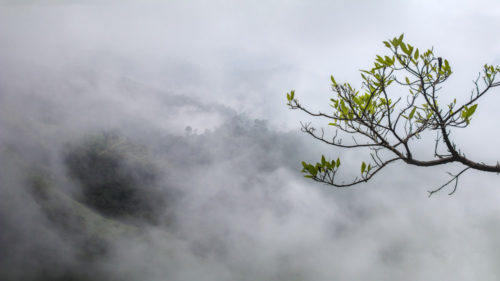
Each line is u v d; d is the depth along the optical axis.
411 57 2.03
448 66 1.97
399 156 2.21
